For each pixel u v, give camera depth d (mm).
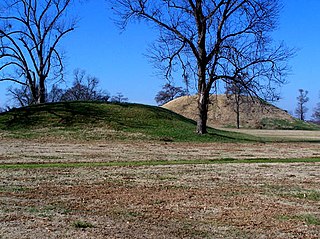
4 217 9477
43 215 9805
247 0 35375
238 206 11414
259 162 22219
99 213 10250
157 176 16484
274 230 9125
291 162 22375
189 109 103125
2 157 22156
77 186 13906
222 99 106750
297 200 12344
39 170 17469
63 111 40312
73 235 8234
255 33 35688
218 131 43188
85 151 26359
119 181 15109
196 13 36562
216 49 36375
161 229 8977
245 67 35875
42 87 50312
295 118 108438
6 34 48688
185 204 11531
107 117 39469
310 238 8594
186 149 29375
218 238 8461
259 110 104625
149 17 36969
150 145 31422
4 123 37531
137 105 44250
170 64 37438
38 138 33656
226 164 21031
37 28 49656
